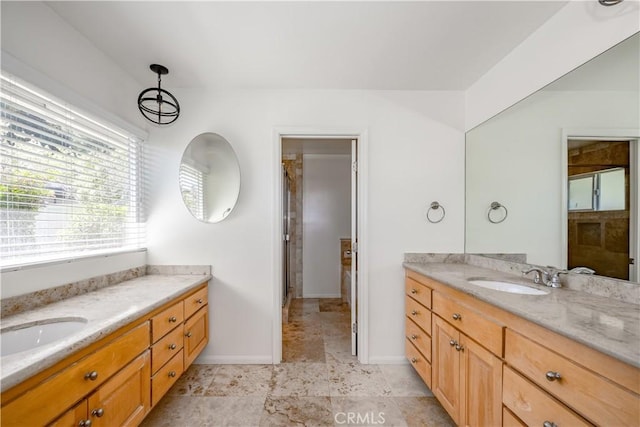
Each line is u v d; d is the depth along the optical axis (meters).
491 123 1.95
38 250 1.33
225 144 2.18
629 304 1.08
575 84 1.35
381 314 2.22
